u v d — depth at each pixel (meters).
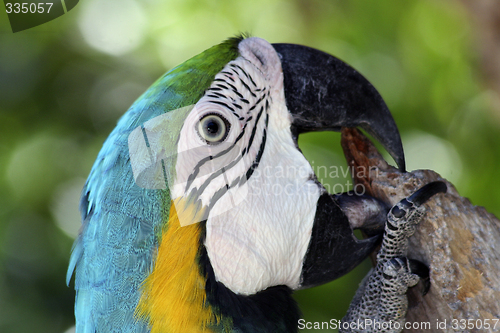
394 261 1.99
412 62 4.55
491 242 1.96
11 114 4.52
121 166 1.87
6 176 4.36
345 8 4.58
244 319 1.94
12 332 4.11
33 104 4.58
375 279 2.11
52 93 4.63
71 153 4.56
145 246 1.82
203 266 1.88
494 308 1.90
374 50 4.57
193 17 4.71
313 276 2.07
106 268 1.85
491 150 4.36
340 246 2.08
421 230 2.01
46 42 4.54
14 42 4.46
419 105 4.54
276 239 1.94
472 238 1.96
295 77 2.14
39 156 4.46
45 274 4.29
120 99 4.72
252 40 2.14
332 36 4.66
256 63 2.09
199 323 1.86
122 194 1.84
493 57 3.38
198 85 1.94
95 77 4.71
